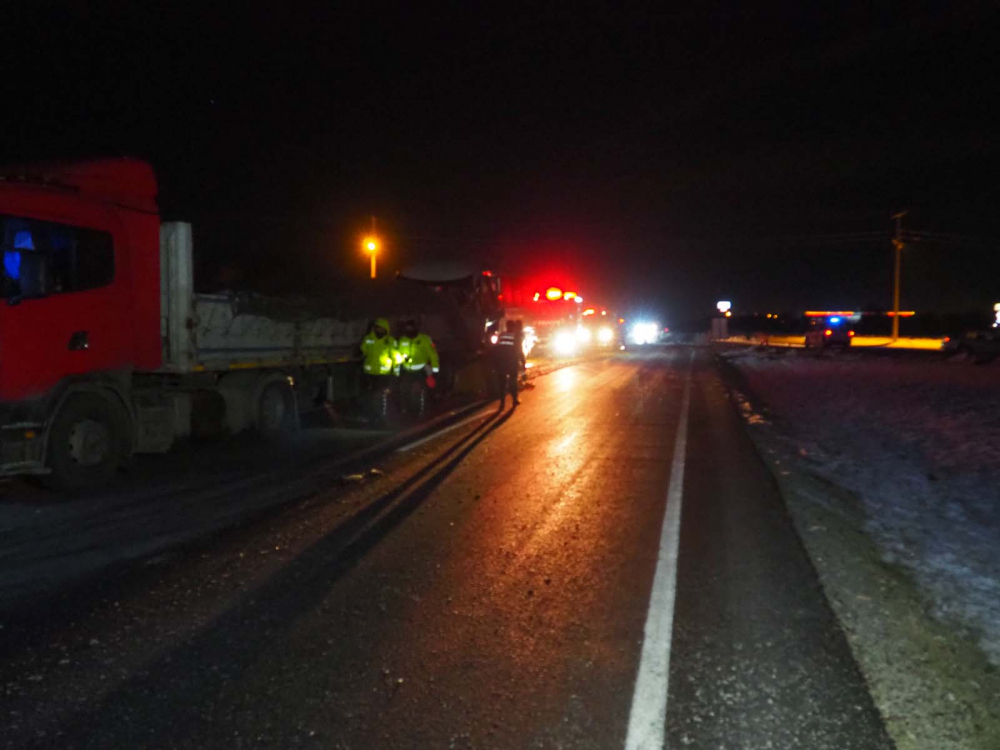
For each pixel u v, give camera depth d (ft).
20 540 24.72
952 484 33.96
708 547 24.38
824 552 23.89
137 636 17.51
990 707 14.64
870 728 13.84
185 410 37.32
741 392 78.95
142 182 35.32
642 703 14.64
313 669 15.97
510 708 14.47
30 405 29.76
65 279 31.19
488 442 43.96
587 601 19.79
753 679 15.60
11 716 14.11
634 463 38.04
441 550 23.86
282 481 33.22
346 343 53.06
